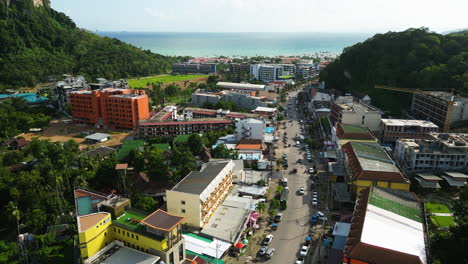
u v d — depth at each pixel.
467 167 157.12
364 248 88.12
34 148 186.38
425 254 89.25
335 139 195.75
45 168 143.75
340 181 158.50
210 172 135.50
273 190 152.38
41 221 123.00
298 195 148.00
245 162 173.62
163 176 149.38
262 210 131.00
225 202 135.00
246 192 144.75
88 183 146.50
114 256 94.69
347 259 88.56
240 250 109.50
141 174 154.75
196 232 116.00
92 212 105.44
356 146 163.88
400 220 103.50
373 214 103.88
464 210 116.44
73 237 116.88
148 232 95.94
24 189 132.62
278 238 117.69
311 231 121.06
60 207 129.25
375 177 132.75
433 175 153.00
